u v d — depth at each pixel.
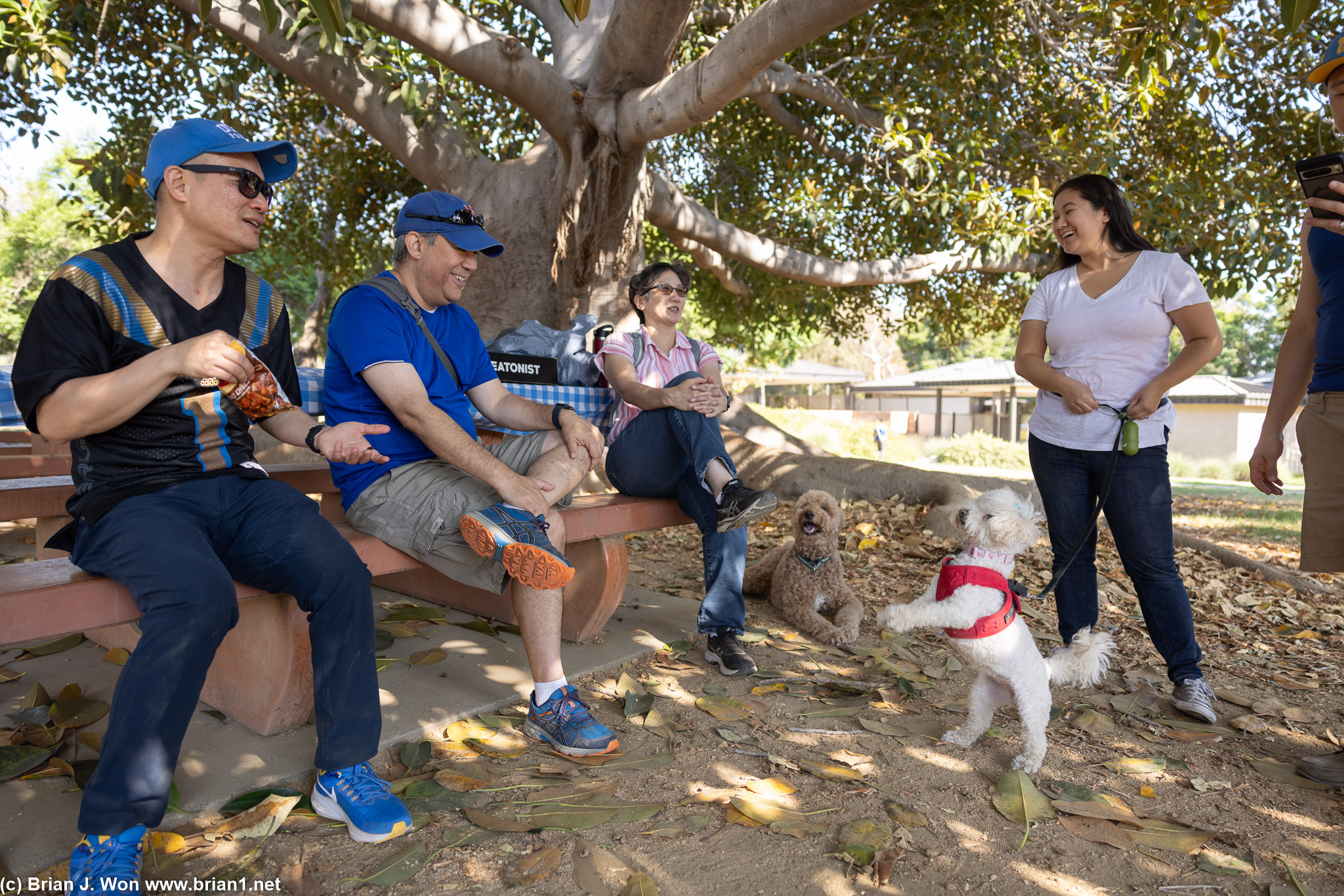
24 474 3.80
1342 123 2.44
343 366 2.60
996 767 2.48
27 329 1.84
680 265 3.65
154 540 1.79
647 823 2.05
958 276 12.09
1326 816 2.26
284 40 6.16
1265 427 2.96
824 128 9.83
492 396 2.96
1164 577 2.99
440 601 3.84
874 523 6.85
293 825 1.98
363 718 2.00
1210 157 8.96
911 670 3.33
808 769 2.38
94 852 1.64
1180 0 5.55
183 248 2.02
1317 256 2.61
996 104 8.38
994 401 31.31
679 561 5.34
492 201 7.40
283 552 1.98
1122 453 2.96
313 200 10.95
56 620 1.74
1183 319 2.91
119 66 7.89
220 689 2.57
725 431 8.87
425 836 1.95
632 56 5.65
